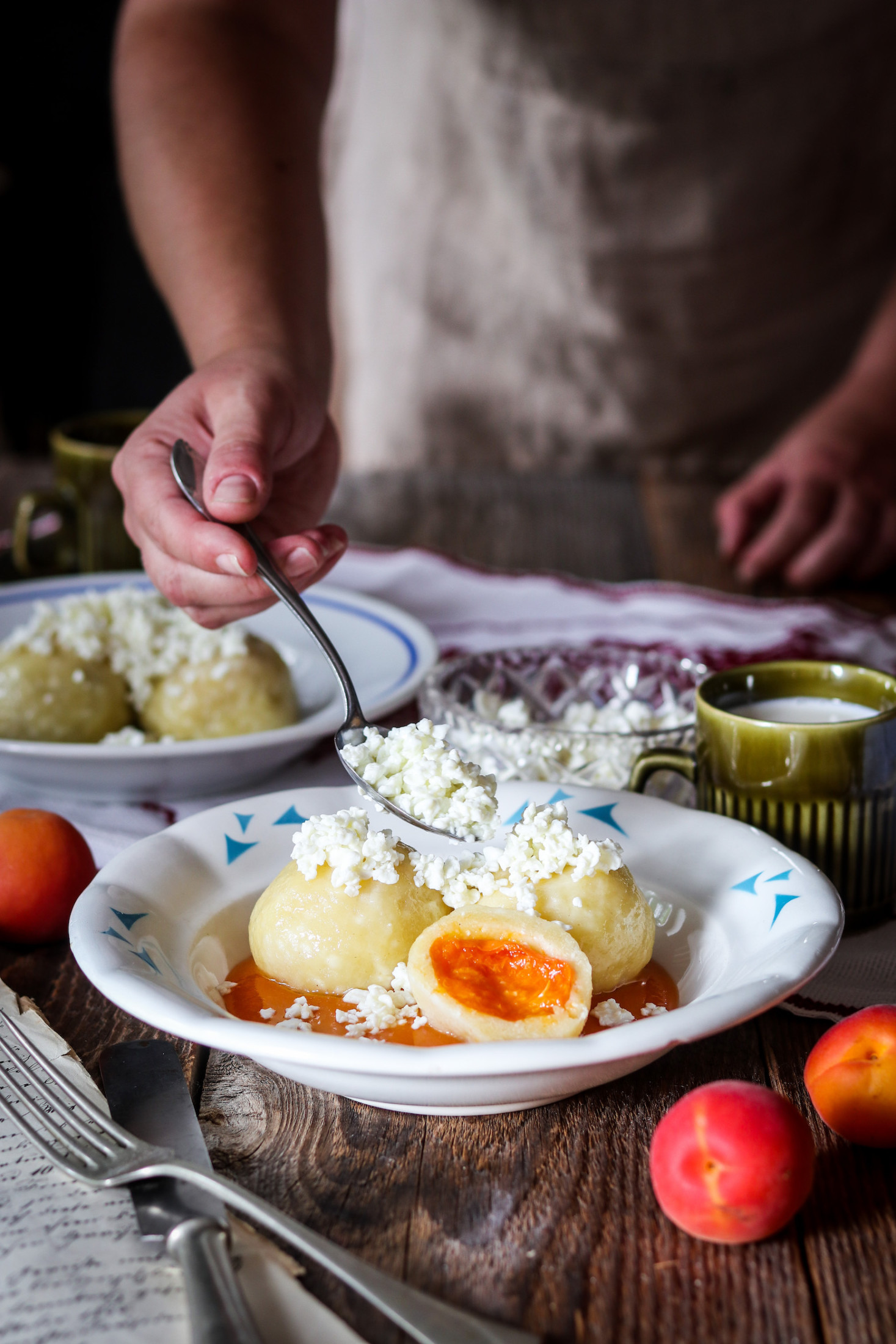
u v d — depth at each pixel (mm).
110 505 1161
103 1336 547
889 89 1674
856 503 1355
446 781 695
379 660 977
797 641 1091
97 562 1178
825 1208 603
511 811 756
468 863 698
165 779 855
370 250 1912
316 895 678
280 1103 651
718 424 1842
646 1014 670
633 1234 592
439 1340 537
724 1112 583
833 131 1691
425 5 1729
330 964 672
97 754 822
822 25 1633
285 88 1123
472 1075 578
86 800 885
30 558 1233
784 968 621
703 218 1724
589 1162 621
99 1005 709
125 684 919
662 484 1684
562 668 917
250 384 855
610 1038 584
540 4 1649
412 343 1880
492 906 676
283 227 1017
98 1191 601
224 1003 676
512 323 1827
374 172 1874
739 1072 666
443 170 1790
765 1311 565
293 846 741
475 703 876
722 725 759
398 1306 546
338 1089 625
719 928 693
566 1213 600
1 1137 627
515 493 1612
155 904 690
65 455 1157
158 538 803
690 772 789
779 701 809
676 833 736
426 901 685
